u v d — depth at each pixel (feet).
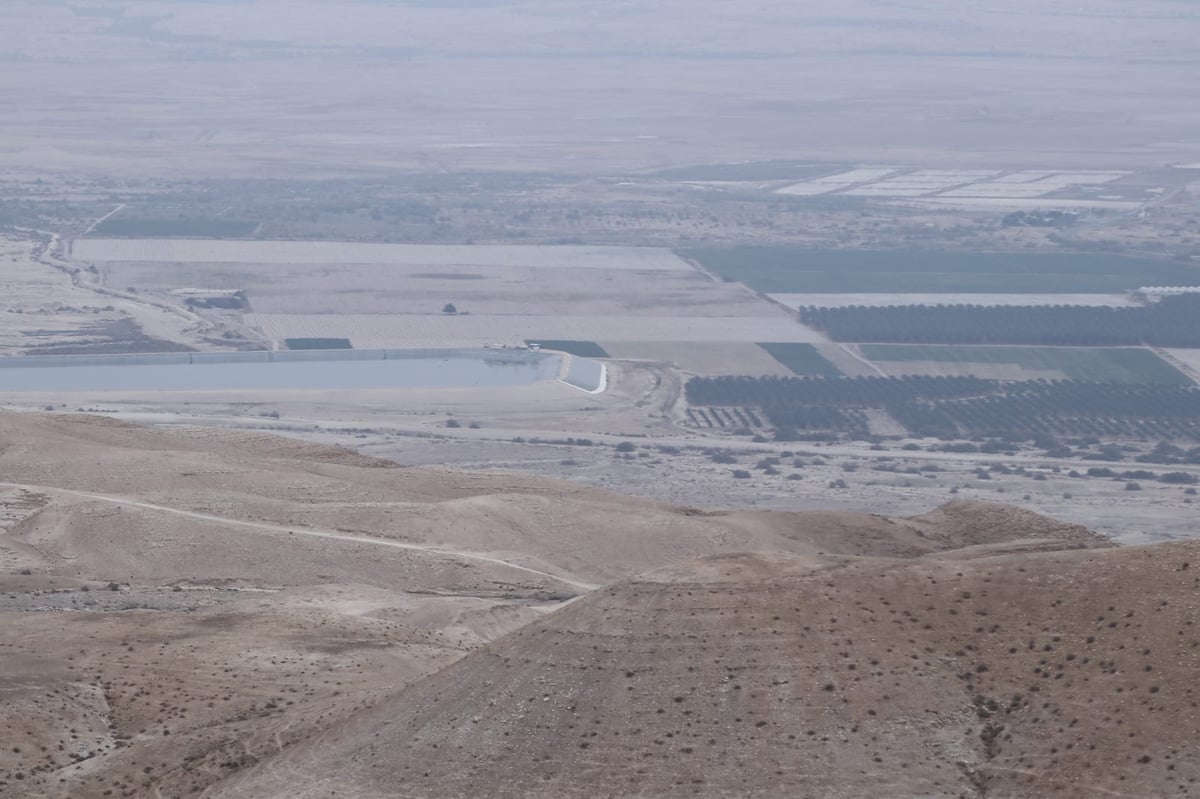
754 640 256.73
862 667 250.98
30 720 302.04
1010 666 249.14
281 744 273.33
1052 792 226.38
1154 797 220.84
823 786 233.35
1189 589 254.47
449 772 246.47
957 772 234.17
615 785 238.07
